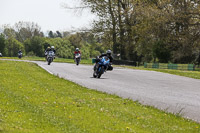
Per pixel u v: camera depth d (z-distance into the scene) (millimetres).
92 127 26547
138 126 28422
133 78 82125
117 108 36094
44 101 36938
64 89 50062
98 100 41031
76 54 136250
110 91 53062
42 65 114438
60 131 24359
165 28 193625
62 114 30625
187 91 58062
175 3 199125
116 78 79625
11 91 42500
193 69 177125
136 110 35906
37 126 25125
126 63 197375
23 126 24438
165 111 37219
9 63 108125
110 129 26406
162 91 56188
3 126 23422
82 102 38375
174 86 66438
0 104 31969
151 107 38875
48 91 45781
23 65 102625
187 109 39312
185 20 191500
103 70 77375
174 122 31453
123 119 30578
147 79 81312
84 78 74312
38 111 30594
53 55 123375
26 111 30094
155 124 29891
